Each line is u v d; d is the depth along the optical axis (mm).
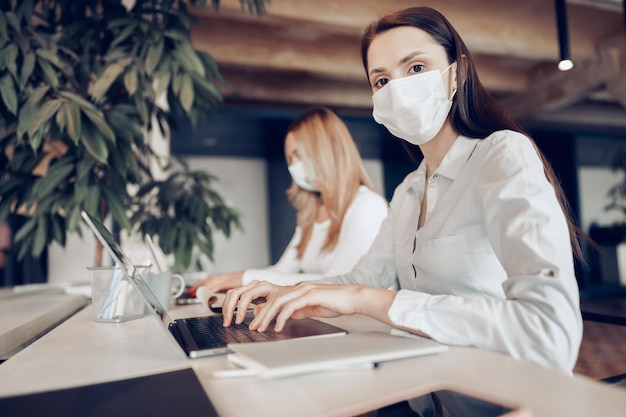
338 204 1718
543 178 714
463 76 899
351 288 723
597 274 6758
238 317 785
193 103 1816
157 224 1700
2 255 2840
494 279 838
